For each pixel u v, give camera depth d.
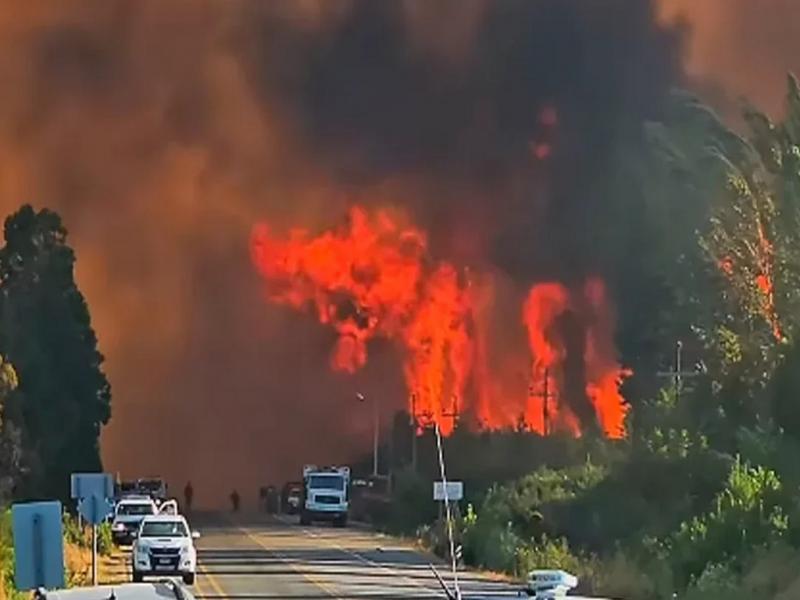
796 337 111.38
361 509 180.50
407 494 160.88
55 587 43.06
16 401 143.62
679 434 122.38
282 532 149.88
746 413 122.00
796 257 126.19
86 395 158.62
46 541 43.19
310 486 169.75
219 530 152.75
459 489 93.31
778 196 129.38
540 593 28.78
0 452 137.00
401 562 109.06
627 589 83.12
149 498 129.00
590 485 129.75
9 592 62.03
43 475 147.12
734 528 83.25
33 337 155.62
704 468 115.75
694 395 129.12
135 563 84.12
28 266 161.75
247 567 98.94
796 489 85.75
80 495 73.00
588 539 115.88
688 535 85.44
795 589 69.69
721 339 128.88
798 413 107.69
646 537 99.75
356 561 108.12
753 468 100.12
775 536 80.00
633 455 126.75
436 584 86.62
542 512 121.94
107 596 28.39
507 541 108.94
